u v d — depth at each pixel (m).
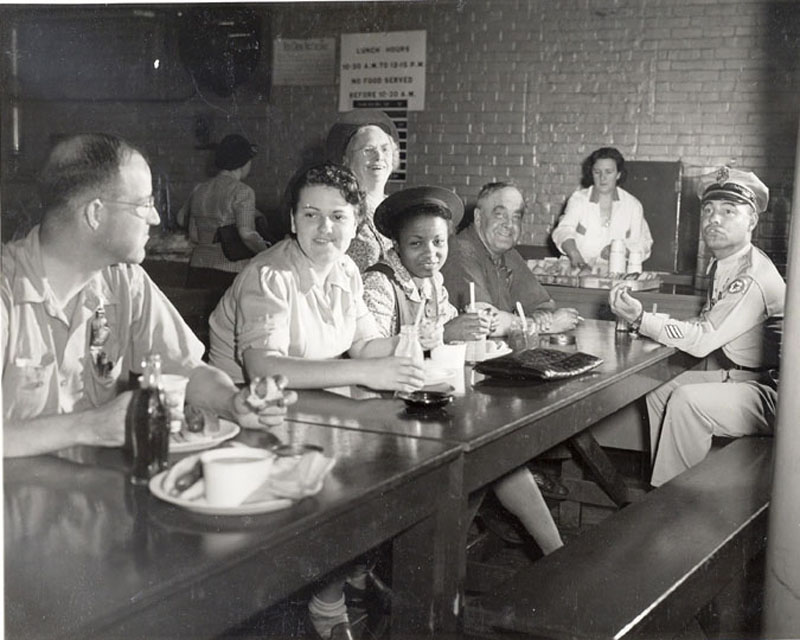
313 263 2.35
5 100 5.46
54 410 1.84
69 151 1.86
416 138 6.37
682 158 5.71
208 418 1.68
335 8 6.37
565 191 6.02
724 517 2.33
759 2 5.47
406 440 1.71
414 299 3.00
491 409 2.01
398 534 1.71
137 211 1.93
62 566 1.11
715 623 2.62
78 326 1.91
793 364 1.87
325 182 2.29
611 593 1.84
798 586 1.88
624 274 5.22
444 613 1.73
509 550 3.21
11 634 0.94
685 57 5.66
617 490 3.59
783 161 5.47
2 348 1.77
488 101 6.17
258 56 6.48
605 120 5.89
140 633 1.07
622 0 5.78
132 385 2.04
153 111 6.21
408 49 6.31
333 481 1.44
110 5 5.95
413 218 2.96
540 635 1.69
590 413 2.35
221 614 1.18
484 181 6.22
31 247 1.86
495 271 4.07
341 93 6.43
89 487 1.39
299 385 2.06
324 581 2.20
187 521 1.26
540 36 6.00
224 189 4.52
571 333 3.53
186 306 4.07
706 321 3.58
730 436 3.71
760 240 5.52
